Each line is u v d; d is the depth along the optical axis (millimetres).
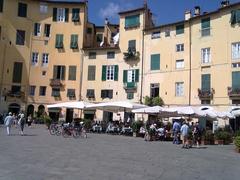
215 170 15117
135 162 16016
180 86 47812
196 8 51125
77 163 14656
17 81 56438
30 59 57375
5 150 18219
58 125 33875
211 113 33625
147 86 51188
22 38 57375
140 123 38031
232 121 42156
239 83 42062
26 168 12734
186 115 34281
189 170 14617
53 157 16219
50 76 57594
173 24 49312
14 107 56000
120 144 25719
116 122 44250
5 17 56688
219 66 44125
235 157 21219
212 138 31922
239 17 42781
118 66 54625
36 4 58625
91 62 56781
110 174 12398
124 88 53250
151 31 51969
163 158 18312
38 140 25453
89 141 26984
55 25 58719
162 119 45719
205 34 46156
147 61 51812
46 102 56938
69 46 58125
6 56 56156
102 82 55469
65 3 58875
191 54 47281
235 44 43094
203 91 44844
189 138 27969
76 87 57000
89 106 39062
